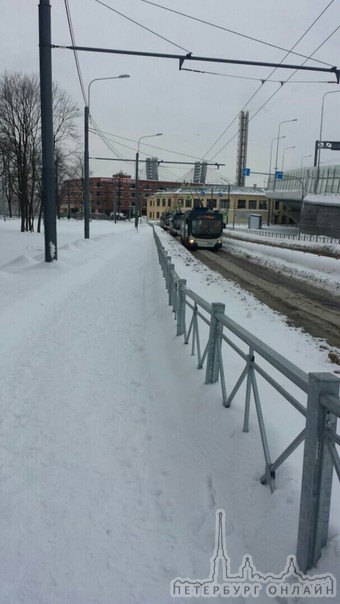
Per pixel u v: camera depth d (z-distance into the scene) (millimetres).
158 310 9203
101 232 41938
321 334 8812
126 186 129125
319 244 32344
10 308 7852
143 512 3162
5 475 3549
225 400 4266
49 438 4125
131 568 2682
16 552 2791
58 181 52969
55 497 3307
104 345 7031
